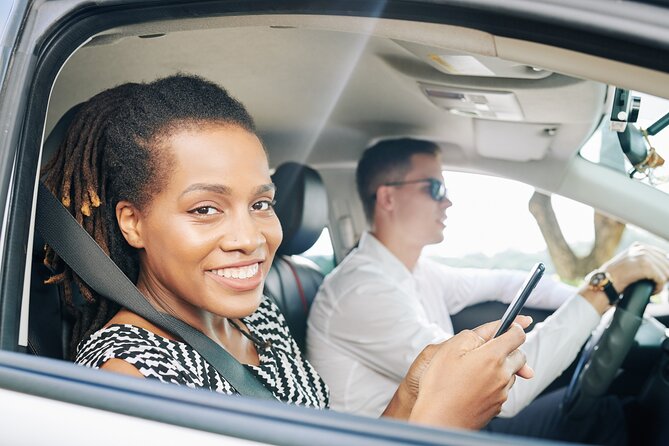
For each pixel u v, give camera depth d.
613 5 1.00
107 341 1.38
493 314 2.92
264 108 2.54
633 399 2.40
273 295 2.62
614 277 2.35
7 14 1.23
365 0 1.13
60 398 1.04
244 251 1.45
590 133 2.36
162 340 1.41
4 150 1.17
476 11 1.06
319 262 2.99
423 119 2.64
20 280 1.17
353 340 2.56
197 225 1.43
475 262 2.93
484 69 2.09
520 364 1.39
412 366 1.60
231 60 2.18
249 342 1.69
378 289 2.57
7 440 1.03
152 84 1.46
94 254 1.42
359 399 2.54
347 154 2.86
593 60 1.04
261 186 1.47
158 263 1.46
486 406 1.35
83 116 1.52
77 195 1.49
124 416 1.01
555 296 2.87
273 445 0.95
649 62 1.00
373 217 2.74
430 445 0.92
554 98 2.18
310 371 1.80
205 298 1.45
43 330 1.56
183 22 1.24
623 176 2.48
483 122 2.50
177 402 1.01
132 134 1.44
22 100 1.19
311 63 2.29
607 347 2.29
